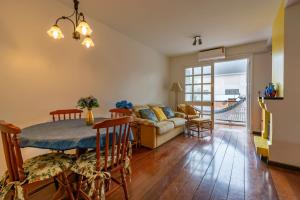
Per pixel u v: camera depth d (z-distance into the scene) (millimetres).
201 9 2576
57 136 1388
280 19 2463
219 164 2465
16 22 1979
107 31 3211
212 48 4664
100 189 1355
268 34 3627
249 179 2035
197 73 5250
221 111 6223
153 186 1907
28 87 2102
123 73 3660
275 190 1805
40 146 1317
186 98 5480
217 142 3568
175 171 2264
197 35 3676
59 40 2428
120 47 3557
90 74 2898
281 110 2307
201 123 4305
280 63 2475
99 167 1381
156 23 3088
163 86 5348
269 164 2416
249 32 3512
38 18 2182
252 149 3102
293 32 2180
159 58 5074
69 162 1516
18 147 1185
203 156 2783
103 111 3170
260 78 4215
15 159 1200
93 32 2922
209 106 4996
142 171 2268
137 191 1813
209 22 3035
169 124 3566
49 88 2320
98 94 3057
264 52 4148
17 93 2006
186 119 4387
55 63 2385
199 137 3986
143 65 4336
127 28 3322
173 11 2637
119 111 2416
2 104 1889
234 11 2639
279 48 2541
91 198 1391
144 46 4352
